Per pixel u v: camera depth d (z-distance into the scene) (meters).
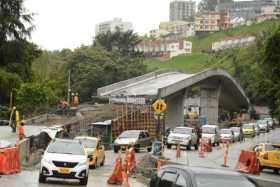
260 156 36.91
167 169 13.16
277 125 116.56
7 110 78.88
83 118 77.69
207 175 11.99
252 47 177.38
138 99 97.62
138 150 50.69
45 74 129.25
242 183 11.89
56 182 25.39
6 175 27.05
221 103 149.38
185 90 107.88
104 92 110.56
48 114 85.38
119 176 26.47
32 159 37.44
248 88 145.38
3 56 89.00
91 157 35.00
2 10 89.81
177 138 56.12
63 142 25.98
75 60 141.50
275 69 42.34
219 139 67.06
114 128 67.69
